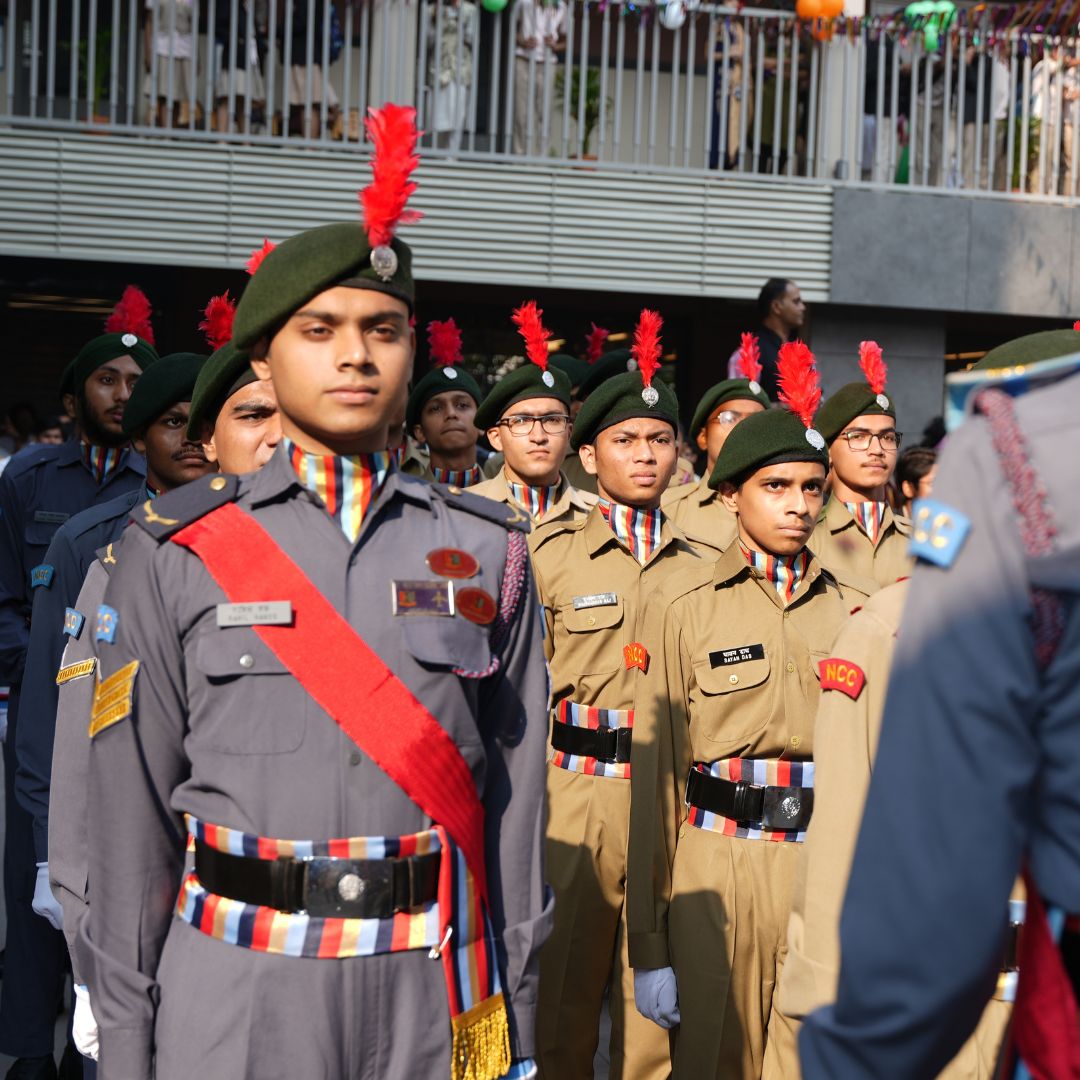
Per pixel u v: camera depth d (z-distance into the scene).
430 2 10.77
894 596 2.62
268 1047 2.03
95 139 10.04
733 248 10.78
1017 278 10.98
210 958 2.08
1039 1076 1.52
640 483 4.42
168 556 2.15
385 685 2.09
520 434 5.27
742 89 10.89
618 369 6.85
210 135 10.12
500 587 2.27
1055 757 1.43
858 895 1.44
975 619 1.42
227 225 10.20
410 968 2.08
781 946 3.46
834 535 5.47
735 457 3.65
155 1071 2.12
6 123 9.99
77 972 2.71
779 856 3.48
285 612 2.09
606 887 4.15
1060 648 1.42
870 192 10.83
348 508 2.20
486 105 10.78
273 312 2.13
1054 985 1.48
